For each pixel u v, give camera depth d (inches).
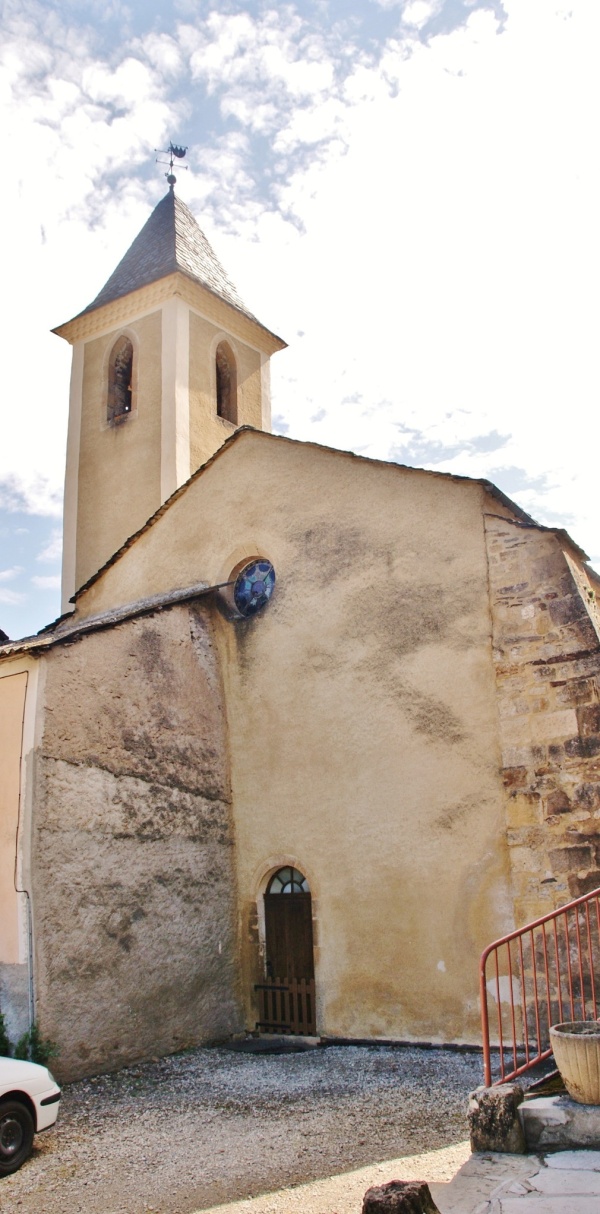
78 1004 376.2
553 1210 200.8
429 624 444.1
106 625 437.1
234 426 825.5
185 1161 270.4
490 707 415.5
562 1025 263.3
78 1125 312.8
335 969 435.2
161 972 422.0
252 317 876.0
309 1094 336.8
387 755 442.3
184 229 878.4
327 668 475.2
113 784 419.8
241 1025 462.0
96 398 817.5
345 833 447.5
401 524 467.5
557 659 399.9
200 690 494.6
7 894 373.7
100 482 786.2
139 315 815.1
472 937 397.4
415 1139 273.9
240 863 482.6
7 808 383.9
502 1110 247.9
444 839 414.9
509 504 455.5
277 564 512.4
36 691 391.9
